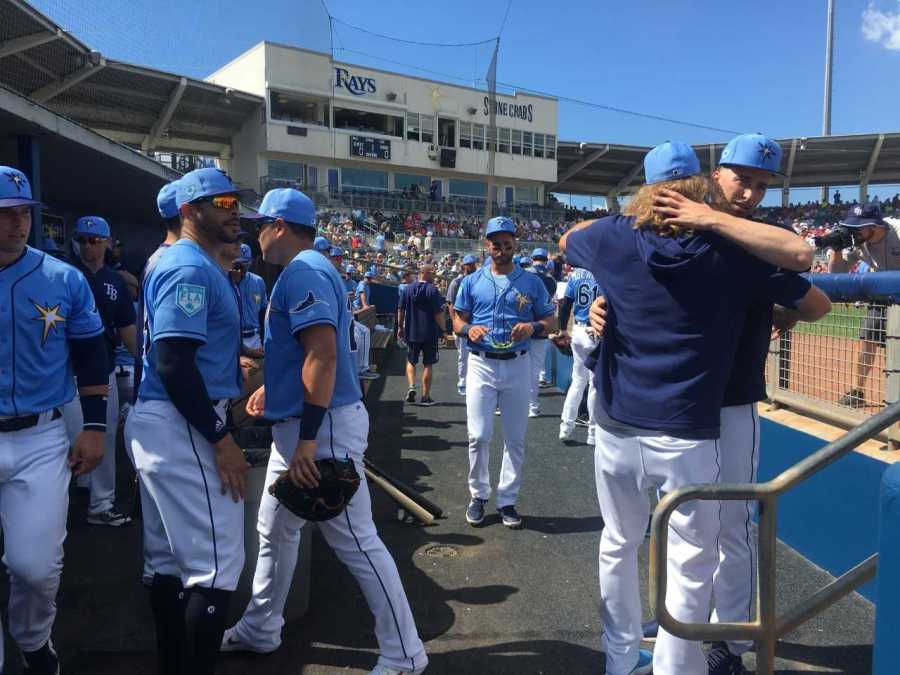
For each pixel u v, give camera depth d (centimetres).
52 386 236
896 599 143
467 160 3866
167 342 200
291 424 240
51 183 876
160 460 210
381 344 1130
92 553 373
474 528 413
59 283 240
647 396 203
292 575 273
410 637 245
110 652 274
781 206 4072
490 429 412
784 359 408
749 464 245
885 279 311
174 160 1075
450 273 2047
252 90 2778
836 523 326
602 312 222
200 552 213
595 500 461
